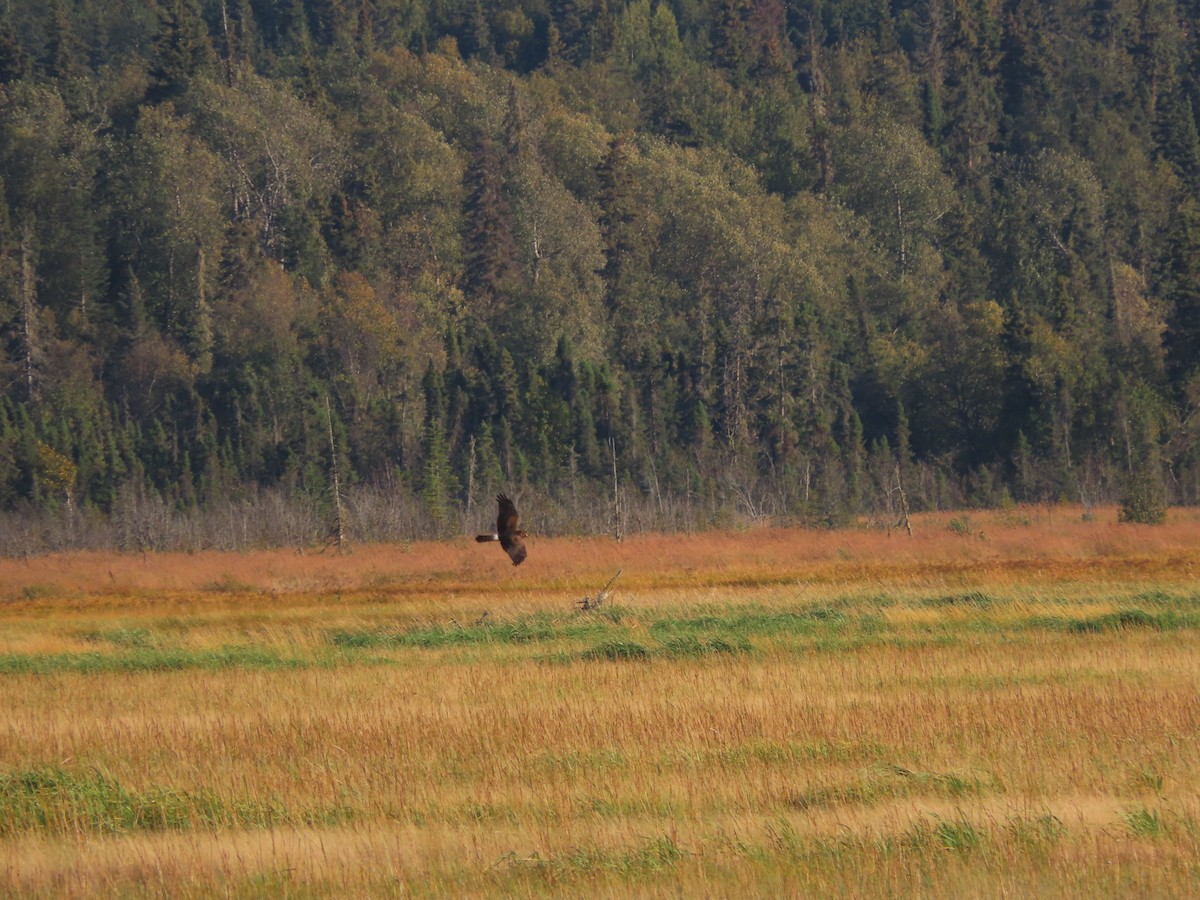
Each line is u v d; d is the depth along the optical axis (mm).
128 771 27125
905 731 28594
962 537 81875
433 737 29188
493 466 120812
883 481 119875
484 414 137250
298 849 21844
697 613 51656
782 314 145250
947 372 148500
